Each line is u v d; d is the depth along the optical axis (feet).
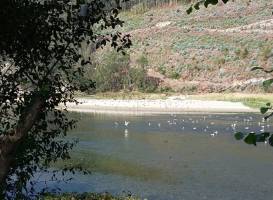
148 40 436.76
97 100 278.67
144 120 186.60
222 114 220.84
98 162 95.45
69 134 135.95
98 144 118.73
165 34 449.89
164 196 72.08
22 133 24.71
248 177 85.51
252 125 172.55
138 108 247.91
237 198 71.77
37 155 35.99
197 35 442.91
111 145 118.21
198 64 384.06
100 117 196.44
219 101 279.49
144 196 71.61
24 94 32.27
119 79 339.98
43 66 32.94
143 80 343.26
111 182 79.41
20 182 36.91
